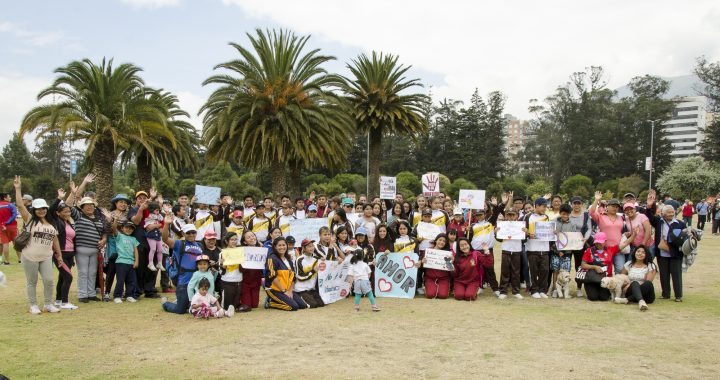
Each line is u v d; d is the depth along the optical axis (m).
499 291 11.48
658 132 84.38
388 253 11.67
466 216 14.45
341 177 60.59
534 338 7.79
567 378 6.01
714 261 16.98
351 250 10.99
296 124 23.28
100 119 22.52
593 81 88.94
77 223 10.25
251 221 13.06
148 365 6.43
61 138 21.03
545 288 11.39
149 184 29.75
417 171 84.75
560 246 11.23
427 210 12.02
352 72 28.47
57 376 6.00
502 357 6.81
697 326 8.59
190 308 9.17
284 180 24.86
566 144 87.00
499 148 90.31
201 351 7.05
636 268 10.62
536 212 11.49
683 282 13.16
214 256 10.08
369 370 6.26
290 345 7.37
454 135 86.69
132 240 10.58
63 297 9.64
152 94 26.11
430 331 8.22
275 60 23.52
